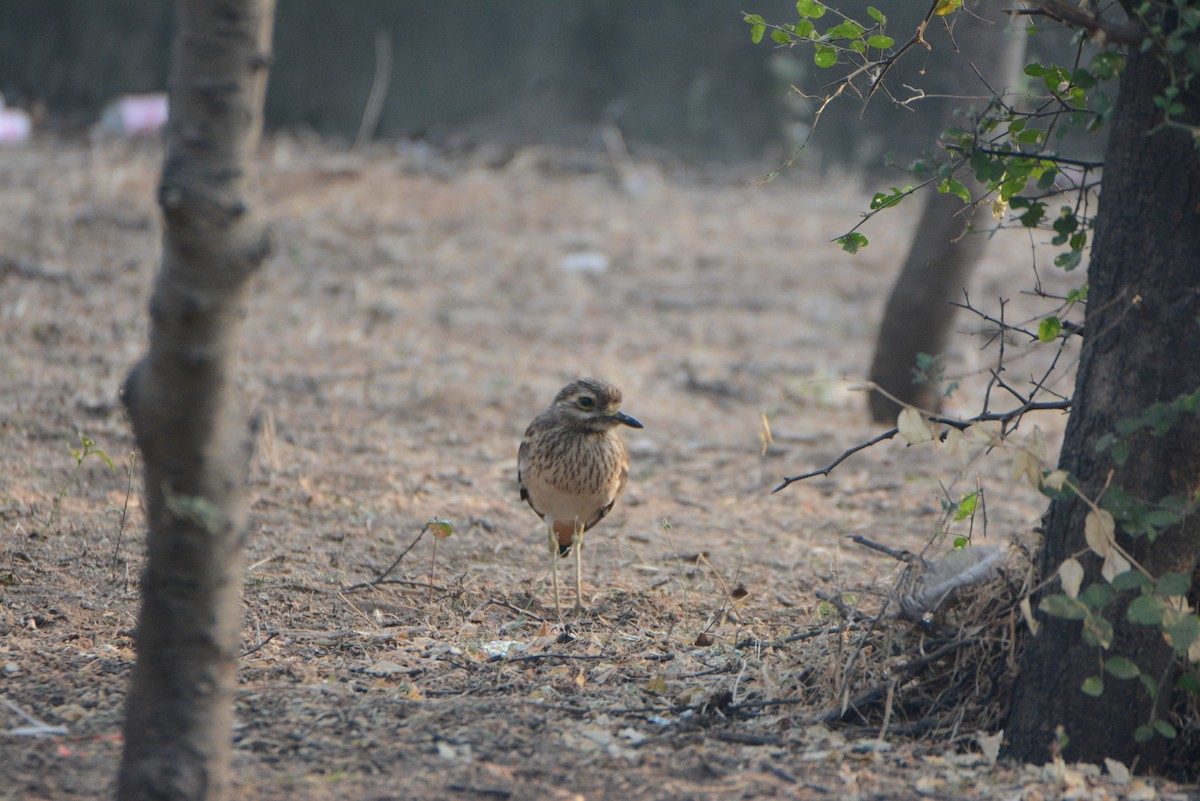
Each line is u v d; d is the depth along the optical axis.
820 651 8.35
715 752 7.16
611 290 23.94
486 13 39.22
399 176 30.30
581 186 31.56
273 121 38.09
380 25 38.47
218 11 5.00
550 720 7.58
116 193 25.78
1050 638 6.93
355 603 10.07
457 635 9.41
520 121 38.53
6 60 37.91
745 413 17.91
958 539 8.20
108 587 9.95
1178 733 7.15
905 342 16.61
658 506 13.77
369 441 15.22
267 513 12.32
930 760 7.05
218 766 5.52
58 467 12.97
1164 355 6.53
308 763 6.81
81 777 6.50
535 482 10.85
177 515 5.24
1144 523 6.41
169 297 5.09
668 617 10.00
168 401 5.17
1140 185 6.56
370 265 23.75
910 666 7.64
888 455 15.94
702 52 38.97
